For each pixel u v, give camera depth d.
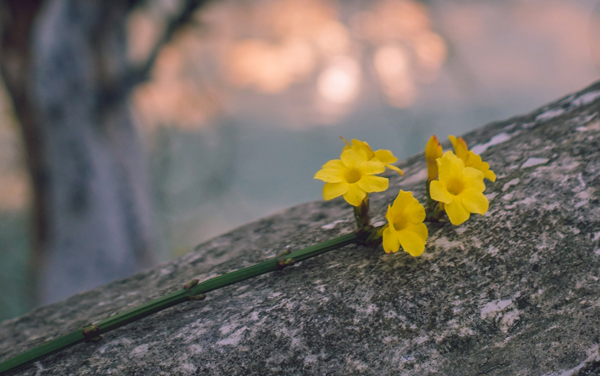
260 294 0.41
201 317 0.40
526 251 0.39
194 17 1.46
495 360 0.37
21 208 2.18
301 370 0.38
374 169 0.39
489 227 0.40
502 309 0.38
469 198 0.38
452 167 0.39
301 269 0.41
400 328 0.38
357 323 0.39
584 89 0.49
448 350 0.37
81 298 0.47
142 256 1.64
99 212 1.50
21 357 0.39
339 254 0.41
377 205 0.46
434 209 0.41
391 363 0.38
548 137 0.44
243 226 0.49
